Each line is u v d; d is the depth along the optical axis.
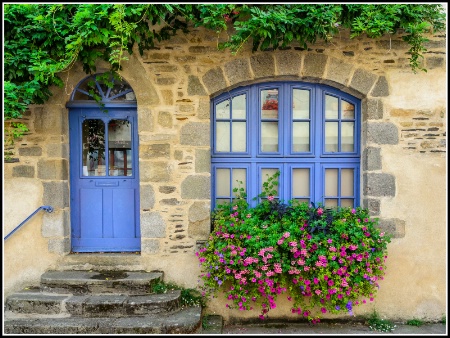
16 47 3.66
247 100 4.25
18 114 3.68
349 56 4.07
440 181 4.14
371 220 4.09
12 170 4.08
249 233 3.72
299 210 4.01
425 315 4.16
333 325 4.07
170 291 4.00
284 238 3.67
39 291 3.96
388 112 4.11
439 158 4.13
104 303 3.66
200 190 4.10
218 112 4.28
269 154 4.28
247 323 4.09
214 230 3.99
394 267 4.14
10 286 4.09
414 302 4.16
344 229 3.75
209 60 4.05
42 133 4.09
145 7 3.51
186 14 3.73
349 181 4.34
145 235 4.11
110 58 3.58
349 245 3.68
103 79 4.05
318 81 4.19
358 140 4.30
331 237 3.72
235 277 3.61
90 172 4.37
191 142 4.09
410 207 4.14
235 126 4.30
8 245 4.09
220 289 4.05
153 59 4.05
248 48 4.05
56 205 4.12
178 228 4.11
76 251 4.32
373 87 4.09
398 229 4.13
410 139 4.12
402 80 4.10
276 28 3.65
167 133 4.08
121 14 3.38
